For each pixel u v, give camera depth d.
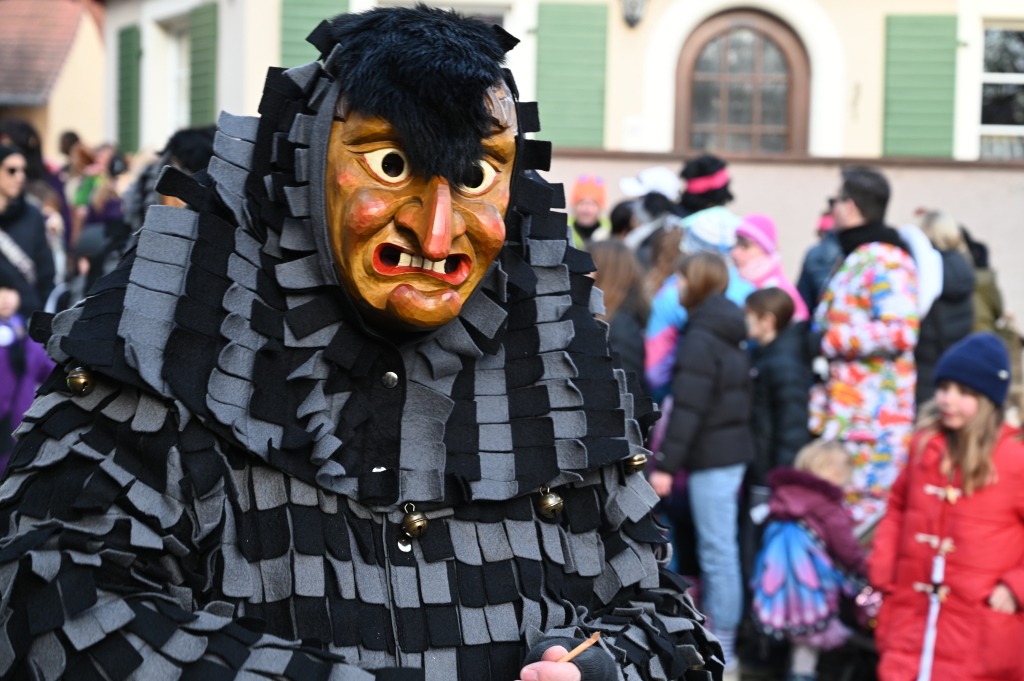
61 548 1.27
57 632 1.24
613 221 4.72
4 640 1.24
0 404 3.44
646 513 1.59
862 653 3.72
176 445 1.34
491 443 1.51
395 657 1.40
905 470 3.18
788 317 3.91
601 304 1.67
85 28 15.34
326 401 1.44
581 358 1.59
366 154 1.39
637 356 3.68
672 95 7.19
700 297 3.62
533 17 7.05
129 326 1.35
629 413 1.61
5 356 3.46
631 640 1.51
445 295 1.42
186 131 2.50
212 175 1.45
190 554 1.33
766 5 7.22
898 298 3.74
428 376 1.50
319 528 1.39
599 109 7.14
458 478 1.46
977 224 6.64
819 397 3.90
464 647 1.44
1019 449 2.99
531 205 1.60
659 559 1.66
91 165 6.94
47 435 1.33
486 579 1.47
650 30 7.12
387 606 1.42
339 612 1.38
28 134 5.59
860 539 3.67
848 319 3.80
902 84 7.26
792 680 3.54
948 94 7.26
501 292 1.54
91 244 4.25
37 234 4.54
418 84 1.34
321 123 1.43
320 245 1.43
